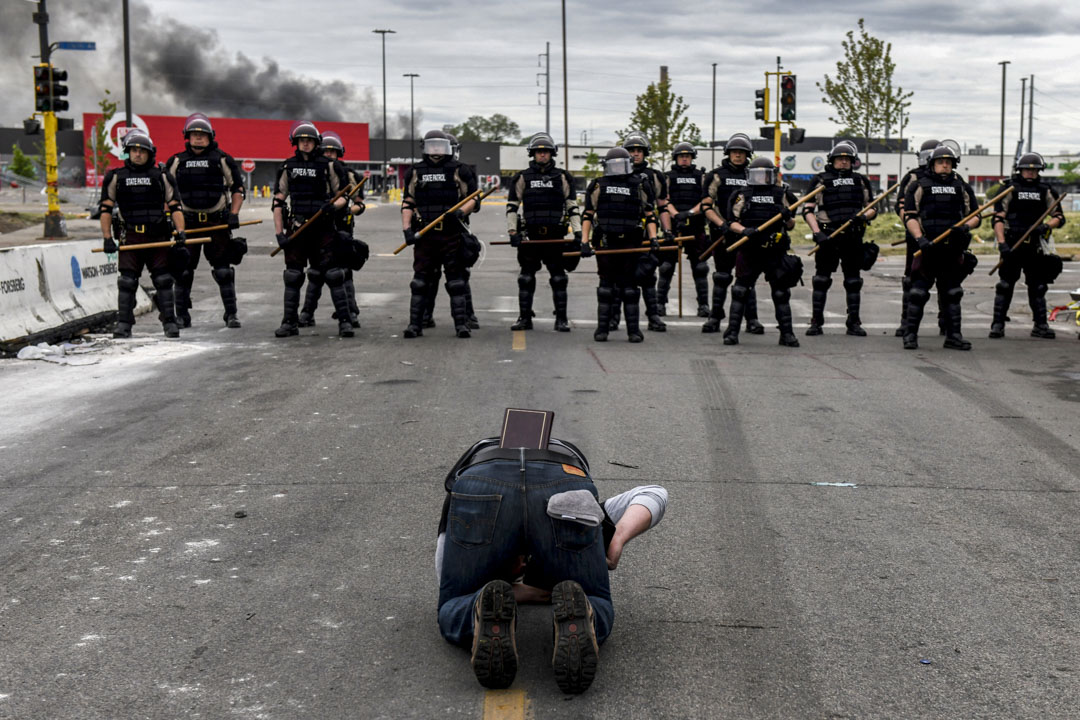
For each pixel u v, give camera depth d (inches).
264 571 198.7
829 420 327.6
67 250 515.2
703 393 367.6
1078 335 537.6
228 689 152.5
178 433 307.0
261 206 2113.7
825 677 156.5
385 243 1223.5
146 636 170.2
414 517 230.5
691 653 164.4
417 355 445.7
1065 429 318.7
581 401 352.2
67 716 144.4
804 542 216.2
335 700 149.3
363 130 3752.5
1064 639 170.1
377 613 179.5
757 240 474.9
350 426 315.0
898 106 1708.9
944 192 471.2
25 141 3390.7
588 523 153.5
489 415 329.7
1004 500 246.4
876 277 906.1
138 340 487.5
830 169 524.4
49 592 188.7
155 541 215.5
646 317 602.9
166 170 489.7
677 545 213.9
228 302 537.3
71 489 251.8
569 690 147.9
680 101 1926.7
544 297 706.2
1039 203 511.5
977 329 565.3
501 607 143.6
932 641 169.2
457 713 145.6
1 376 397.4
